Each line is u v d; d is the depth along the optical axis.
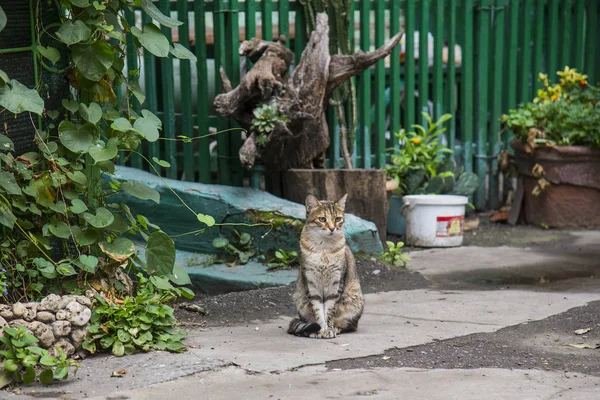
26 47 6.72
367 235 9.52
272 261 9.47
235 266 9.47
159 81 11.86
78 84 6.91
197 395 5.29
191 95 11.40
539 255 10.33
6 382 5.50
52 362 5.54
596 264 9.79
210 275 9.05
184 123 11.23
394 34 11.77
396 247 9.85
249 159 9.69
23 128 6.79
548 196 11.90
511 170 12.47
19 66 6.70
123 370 5.75
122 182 6.96
